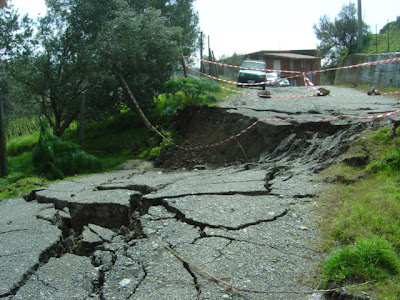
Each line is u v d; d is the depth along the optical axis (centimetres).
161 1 2053
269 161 849
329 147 769
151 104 1576
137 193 699
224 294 357
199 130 1306
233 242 454
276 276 380
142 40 1509
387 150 673
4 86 1490
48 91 1500
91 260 457
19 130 1967
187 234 488
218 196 618
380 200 506
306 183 641
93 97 1484
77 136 1664
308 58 3991
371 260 373
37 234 547
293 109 1151
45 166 1095
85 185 835
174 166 1141
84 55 1451
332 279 366
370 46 2562
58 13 1505
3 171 1112
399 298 331
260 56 4125
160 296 359
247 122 1052
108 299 359
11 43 1453
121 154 1397
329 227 469
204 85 1416
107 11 1570
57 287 391
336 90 1934
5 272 425
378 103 1203
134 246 464
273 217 516
